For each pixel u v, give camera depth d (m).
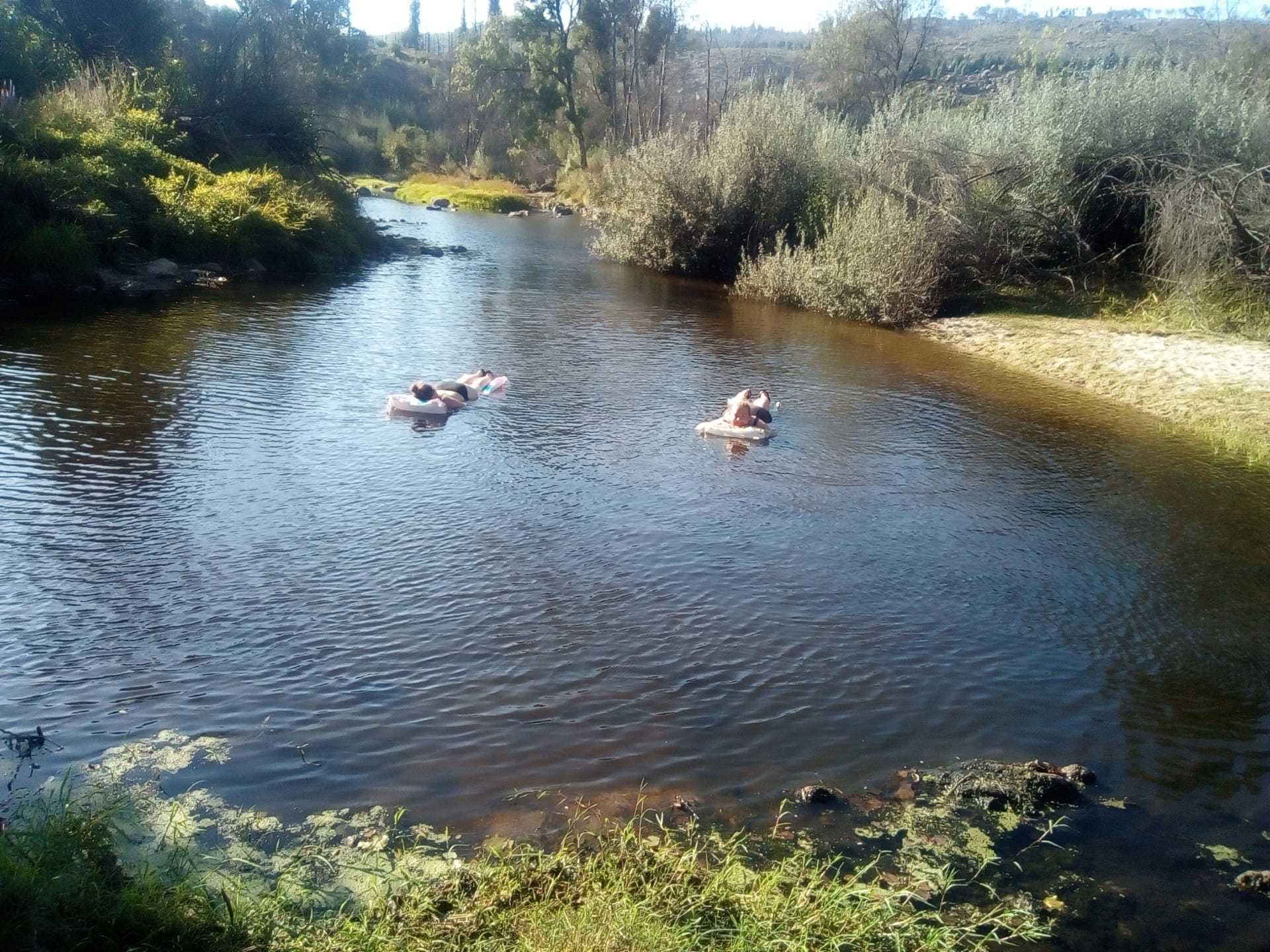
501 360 18.42
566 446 13.59
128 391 14.86
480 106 73.81
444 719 7.12
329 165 38.09
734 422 14.55
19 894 4.52
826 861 5.80
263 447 12.84
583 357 19.14
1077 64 58.44
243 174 29.48
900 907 5.39
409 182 65.50
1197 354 19.06
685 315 24.59
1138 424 16.11
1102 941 5.27
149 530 10.10
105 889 4.99
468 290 26.62
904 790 6.55
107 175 24.70
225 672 7.61
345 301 23.61
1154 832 6.24
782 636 8.62
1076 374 19.28
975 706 7.67
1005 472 13.37
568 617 8.76
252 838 5.80
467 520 10.83
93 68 32.88
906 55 70.31
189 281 24.42
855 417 15.82
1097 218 26.05
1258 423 15.53
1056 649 8.62
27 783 6.18
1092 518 11.79
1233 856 6.04
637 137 61.44
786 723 7.29
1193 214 21.83
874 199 26.81
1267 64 35.06
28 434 12.63
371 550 9.93
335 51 69.62
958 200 26.12
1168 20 93.06
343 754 6.67
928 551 10.60
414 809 6.14
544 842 5.88
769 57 101.06
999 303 25.05
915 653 8.44
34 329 18.39
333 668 7.74
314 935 4.92
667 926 4.96
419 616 8.64
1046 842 6.09
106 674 7.49
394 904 5.25
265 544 9.95
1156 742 7.28
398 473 12.17
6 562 9.20
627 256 34.09
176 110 32.81
